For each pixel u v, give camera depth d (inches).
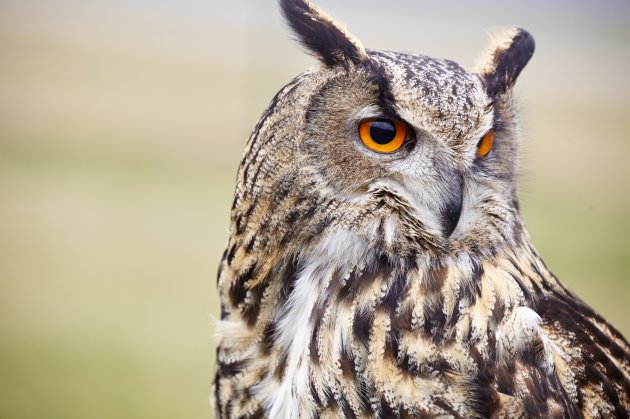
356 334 213.8
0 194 928.3
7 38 2309.3
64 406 512.7
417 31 1893.5
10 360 568.1
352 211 226.7
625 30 2303.2
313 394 212.7
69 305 657.6
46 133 1226.6
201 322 632.4
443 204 226.4
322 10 239.9
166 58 2095.2
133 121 1315.2
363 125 228.4
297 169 225.8
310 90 226.2
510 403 201.3
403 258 224.5
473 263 223.3
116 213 871.1
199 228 832.3
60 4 3159.5
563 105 1549.0
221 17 3038.9
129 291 677.3
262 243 233.8
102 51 2166.6
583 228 844.6
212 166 1081.4
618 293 660.7
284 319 232.5
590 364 215.5
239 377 237.0
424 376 205.5
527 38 251.3
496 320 212.1
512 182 243.8
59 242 783.7
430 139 228.1
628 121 1408.7
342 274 224.8
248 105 1102.4
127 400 524.7
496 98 237.3
